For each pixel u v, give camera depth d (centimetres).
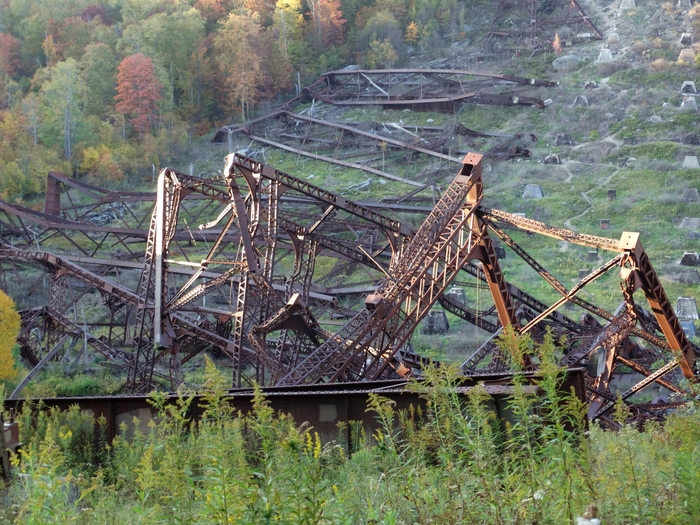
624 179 9581
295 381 3384
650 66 12625
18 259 5391
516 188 9356
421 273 3600
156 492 977
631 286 3391
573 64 13012
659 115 11244
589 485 823
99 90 12312
